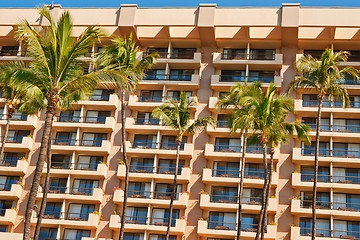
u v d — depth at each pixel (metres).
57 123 54.19
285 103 42.03
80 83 29.77
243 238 48.25
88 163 53.47
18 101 55.00
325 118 53.12
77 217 50.72
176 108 45.34
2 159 54.53
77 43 29.03
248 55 55.50
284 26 52.94
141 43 57.38
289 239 47.94
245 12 54.56
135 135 54.53
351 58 54.78
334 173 50.88
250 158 50.94
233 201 50.66
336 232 48.38
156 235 49.88
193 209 50.19
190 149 51.75
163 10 55.66
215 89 54.91
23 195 52.12
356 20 53.00
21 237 47.88
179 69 57.19
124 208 42.34
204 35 55.25
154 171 51.50
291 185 50.00
